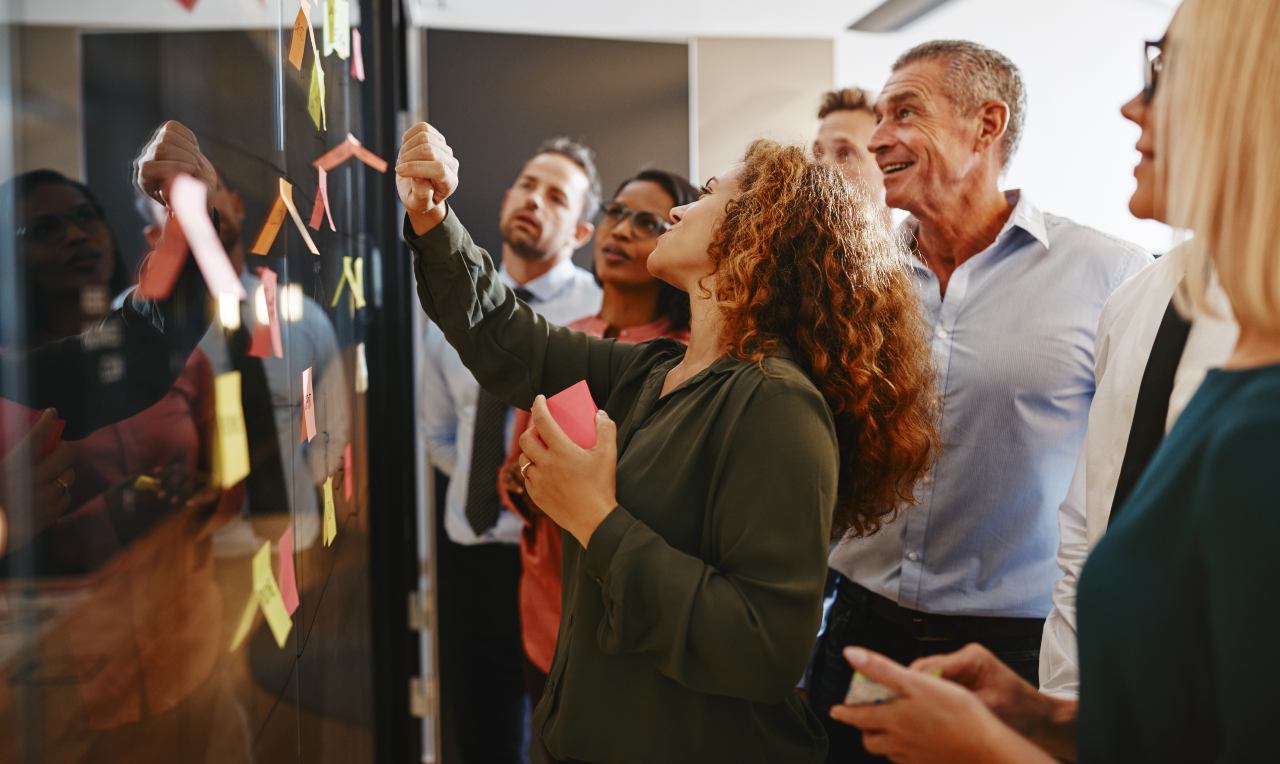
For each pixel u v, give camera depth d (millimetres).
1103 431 1246
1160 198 702
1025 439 1708
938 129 1780
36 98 415
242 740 744
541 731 1104
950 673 778
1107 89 2791
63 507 443
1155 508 606
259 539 807
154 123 552
